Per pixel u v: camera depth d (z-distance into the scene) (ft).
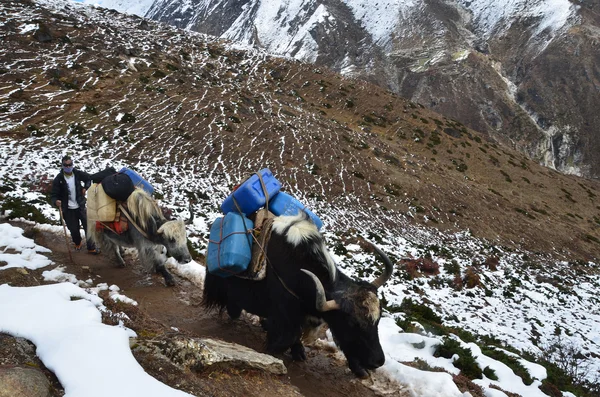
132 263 30.71
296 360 20.62
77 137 95.86
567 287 85.15
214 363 14.94
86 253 31.40
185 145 111.04
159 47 188.03
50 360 13.28
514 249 108.68
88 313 16.37
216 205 79.46
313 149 133.39
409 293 58.90
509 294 71.05
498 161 181.37
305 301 18.35
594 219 154.81
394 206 113.60
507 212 134.51
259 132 134.10
